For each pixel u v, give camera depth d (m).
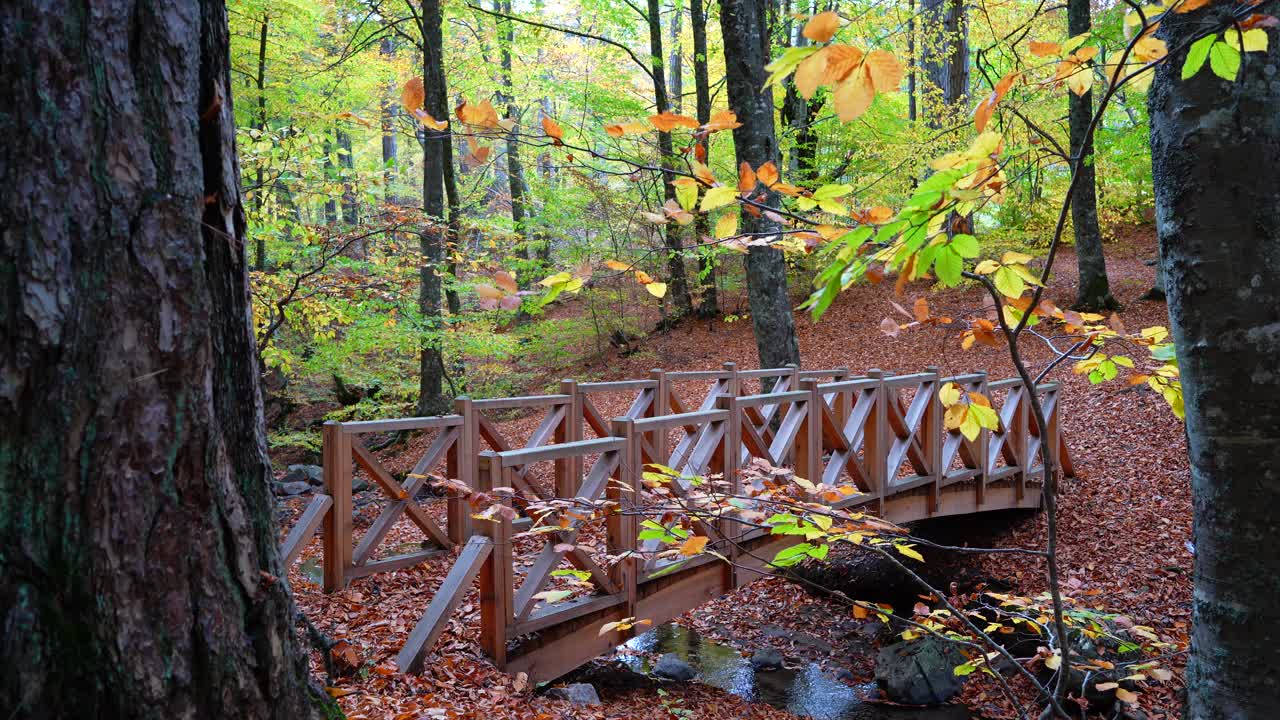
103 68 1.31
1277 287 1.91
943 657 6.00
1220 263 1.96
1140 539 7.54
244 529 1.51
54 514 1.25
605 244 14.71
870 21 9.71
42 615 1.24
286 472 9.87
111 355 1.29
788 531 3.07
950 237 1.42
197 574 1.40
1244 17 1.52
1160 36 2.05
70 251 1.26
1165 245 2.12
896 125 14.00
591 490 4.08
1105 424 10.09
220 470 1.46
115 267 1.30
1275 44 1.91
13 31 1.24
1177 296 2.08
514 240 14.37
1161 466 8.83
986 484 7.82
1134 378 2.53
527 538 5.92
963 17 12.61
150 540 1.33
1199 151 1.98
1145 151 11.94
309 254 8.30
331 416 13.00
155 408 1.34
